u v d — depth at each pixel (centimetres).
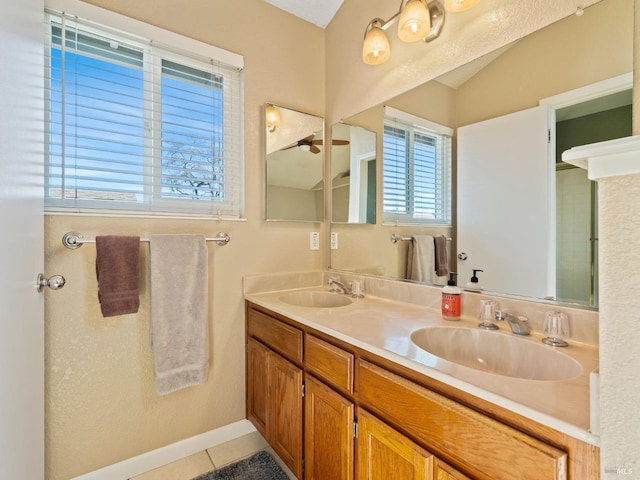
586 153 49
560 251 102
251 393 170
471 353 110
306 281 195
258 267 180
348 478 105
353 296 167
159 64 152
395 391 89
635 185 45
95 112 138
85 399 135
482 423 68
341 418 107
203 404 164
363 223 176
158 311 141
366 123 174
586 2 97
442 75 136
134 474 146
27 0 94
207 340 155
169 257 144
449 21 133
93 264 136
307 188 195
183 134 159
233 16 170
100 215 136
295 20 192
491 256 120
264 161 180
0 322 72
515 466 63
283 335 142
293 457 134
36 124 104
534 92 108
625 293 46
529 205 110
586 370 77
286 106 188
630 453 46
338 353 110
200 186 165
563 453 57
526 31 110
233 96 174
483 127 123
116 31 139
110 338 140
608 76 93
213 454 161
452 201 133
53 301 127
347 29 186
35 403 105
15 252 83
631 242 45
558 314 98
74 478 133
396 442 87
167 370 143
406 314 132
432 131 141
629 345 46
